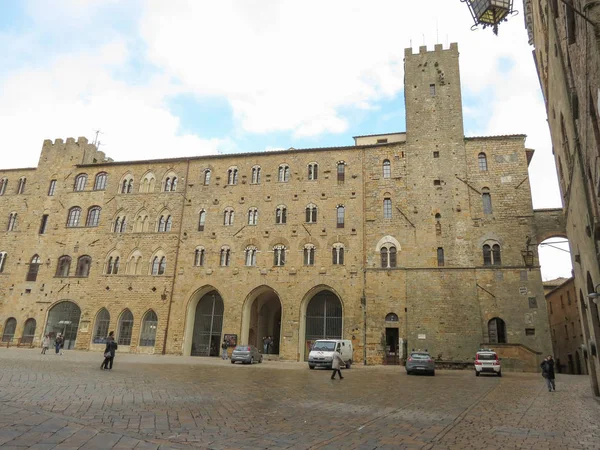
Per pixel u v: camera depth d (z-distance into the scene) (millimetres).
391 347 47750
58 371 25844
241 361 42594
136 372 28172
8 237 63062
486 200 49406
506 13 16109
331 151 56062
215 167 59406
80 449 8719
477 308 45781
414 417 14758
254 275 53312
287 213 54812
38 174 65125
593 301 21641
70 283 58219
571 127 19531
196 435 10836
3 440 8875
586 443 11414
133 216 59406
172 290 55000
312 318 52312
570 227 27531
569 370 63281
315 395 19828
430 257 48812
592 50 11789
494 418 15125
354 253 51250
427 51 56281
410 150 53125
